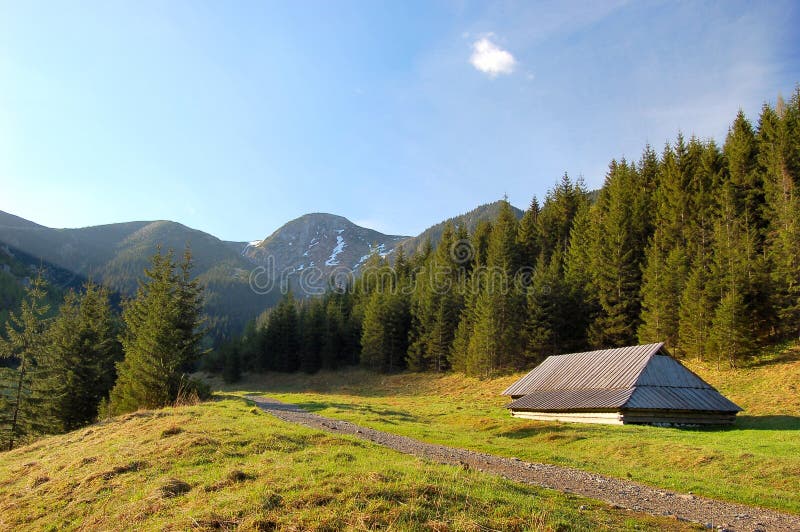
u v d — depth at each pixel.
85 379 41.84
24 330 39.97
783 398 33.66
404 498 8.71
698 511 11.27
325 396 60.78
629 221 65.38
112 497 10.62
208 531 7.73
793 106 62.47
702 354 45.75
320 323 94.31
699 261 49.34
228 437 14.96
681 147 66.75
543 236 84.62
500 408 40.88
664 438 21.91
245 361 105.31
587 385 32.12
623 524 9.34
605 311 59.41
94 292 48.16
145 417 22.20
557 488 12.84
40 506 11.01
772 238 48.09
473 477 11.29
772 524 10.42
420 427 27.02
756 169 55.22
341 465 11.39
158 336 33.53
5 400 37.69
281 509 8.33
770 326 44.88
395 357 83.81
